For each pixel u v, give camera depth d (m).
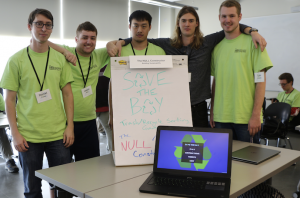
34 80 1.98
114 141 1.74
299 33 6.48
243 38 2.31
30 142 2.00
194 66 2.38
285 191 3.17
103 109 3.79
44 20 1.90
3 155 3.80
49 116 2.03
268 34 6.96
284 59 6.76
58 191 1.47
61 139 2.10
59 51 2.20
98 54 2.69
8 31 6.02
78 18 7.19
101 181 1.43
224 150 1.46
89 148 2.65
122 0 8.17
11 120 1.97
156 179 1.40
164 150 1.52
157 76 1.89
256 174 1.51
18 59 1.96
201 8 8.27
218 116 2.41
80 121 2.56
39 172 1.56
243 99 2.29
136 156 1.71
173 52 2.46
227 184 1.33
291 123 5.30
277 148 2.00
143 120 1.80
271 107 4.54
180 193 1.24
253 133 2.24
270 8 6.93
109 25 7.92
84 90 2.53
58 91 2.10
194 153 1.49
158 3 6.82
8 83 1.95
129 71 1.87
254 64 2.24
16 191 3.17
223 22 2.28
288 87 5.48
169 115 1.84
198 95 2.40
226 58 2.35
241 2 7.39
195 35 2.38
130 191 1.30
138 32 2.30
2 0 5.86
